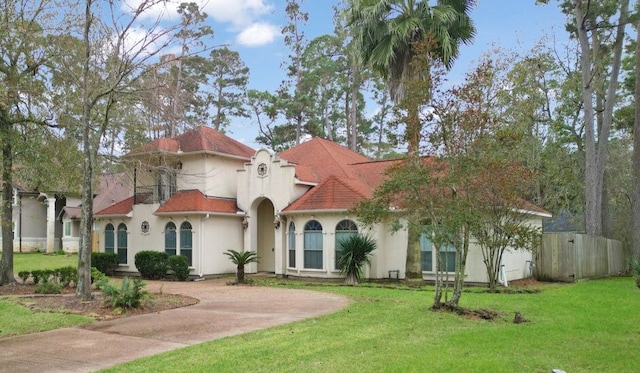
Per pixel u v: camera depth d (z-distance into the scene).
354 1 21.61
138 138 18.30
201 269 23.44
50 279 19.03
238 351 8.39
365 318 11.45
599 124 32.88
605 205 31.22
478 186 13.27
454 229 12.32
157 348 8.95
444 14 20.06
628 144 36.44
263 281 21.30
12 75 18.06
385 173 13.28
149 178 26.16
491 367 7.32
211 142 23.27
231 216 24.70
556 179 31.02
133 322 11.52
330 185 22.27
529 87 29.27
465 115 12.68
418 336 9.55
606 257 25.33
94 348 9.02
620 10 26.55
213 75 46.59
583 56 26.75
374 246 20.47
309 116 48.03
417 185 12.48
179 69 22.25
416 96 13.02
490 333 9.79
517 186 16.91
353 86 46.69
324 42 47.56
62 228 42.69
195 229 23.78
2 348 9.09
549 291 17.39
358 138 52.12
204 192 24.59
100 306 13.38
